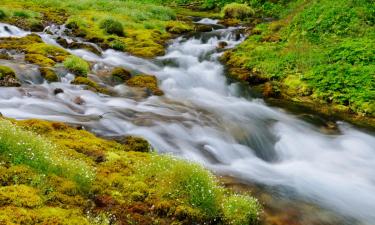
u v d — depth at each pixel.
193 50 23.89
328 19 21.62
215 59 22.41
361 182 10.82
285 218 8.33
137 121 12.46
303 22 22.77
